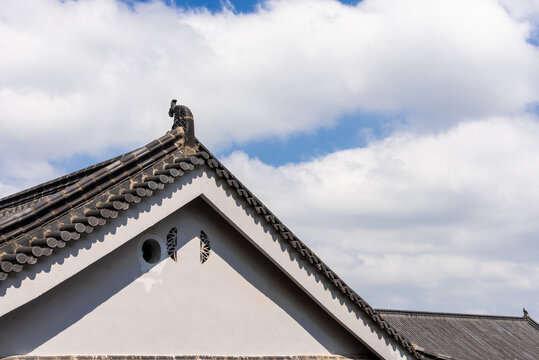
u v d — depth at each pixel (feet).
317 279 43.50
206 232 41.16
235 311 41.47
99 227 33.14
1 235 30.04
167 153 37.42
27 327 32.53
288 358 43.29
